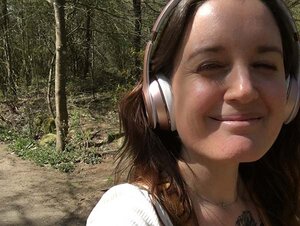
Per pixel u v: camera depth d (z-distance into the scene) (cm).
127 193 39
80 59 573
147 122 45
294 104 45
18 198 246
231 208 47
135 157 45
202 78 38
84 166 295
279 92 39
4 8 464
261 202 53
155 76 42
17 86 462
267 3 40
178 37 39
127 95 46
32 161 305
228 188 45
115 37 470
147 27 408
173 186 42
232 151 38
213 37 38
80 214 229
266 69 39
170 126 43
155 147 44
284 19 41
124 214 37
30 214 227
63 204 239
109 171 284
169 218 40
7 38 461
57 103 321
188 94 39
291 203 55
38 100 433
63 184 266
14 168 293
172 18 39
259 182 54
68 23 491
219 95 38
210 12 38
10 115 408
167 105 41
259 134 39
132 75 407
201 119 39
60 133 319
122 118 46
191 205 42
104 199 40
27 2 454
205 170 43
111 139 337
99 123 389
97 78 537
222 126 38
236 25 38
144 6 418
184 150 44
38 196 249
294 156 54
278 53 40
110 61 525
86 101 458
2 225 215
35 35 470
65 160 302
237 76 38
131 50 405
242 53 38
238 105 38
